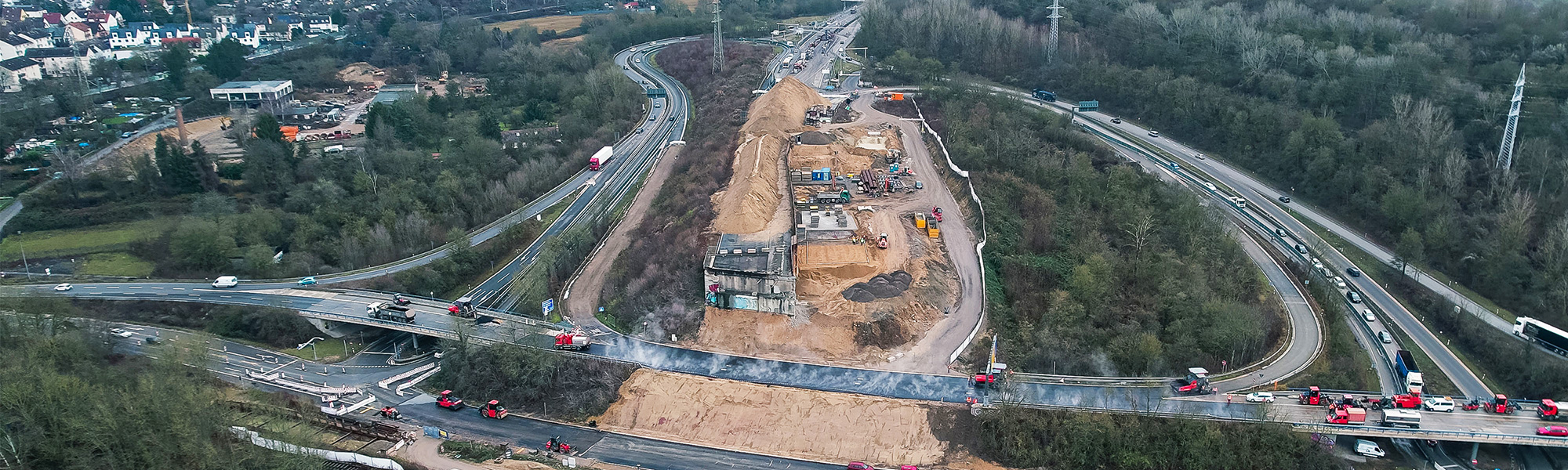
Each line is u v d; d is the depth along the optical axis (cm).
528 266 18250
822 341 13975
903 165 19500
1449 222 18562
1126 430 12000
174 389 11719
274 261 17788
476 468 11850
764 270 14475
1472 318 16212
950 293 15012
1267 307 15725
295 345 15675
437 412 13412
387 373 14688
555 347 14438
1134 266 15975
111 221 19812
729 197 17638
